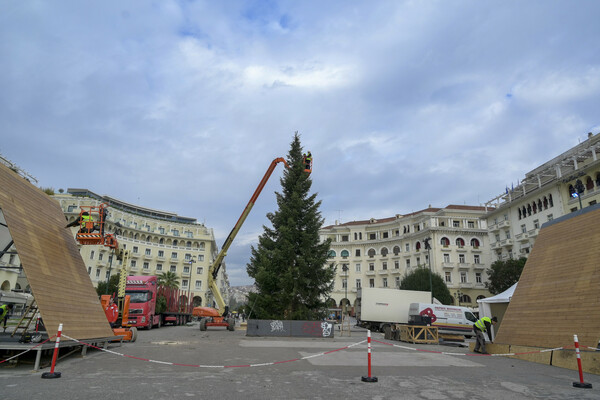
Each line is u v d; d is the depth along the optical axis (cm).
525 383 902
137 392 701
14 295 3475
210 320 2906
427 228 6894
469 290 6588
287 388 773
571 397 757
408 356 1386
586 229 1452
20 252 997
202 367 1014
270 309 2562
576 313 1258
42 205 1354
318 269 2570
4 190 1101
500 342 1532
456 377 964
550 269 1529
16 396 642
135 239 8156
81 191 7950
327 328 2250
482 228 6944
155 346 1516
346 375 948
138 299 2738
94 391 698
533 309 1480
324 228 9106
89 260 6788
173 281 7569
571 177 4353
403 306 3597
